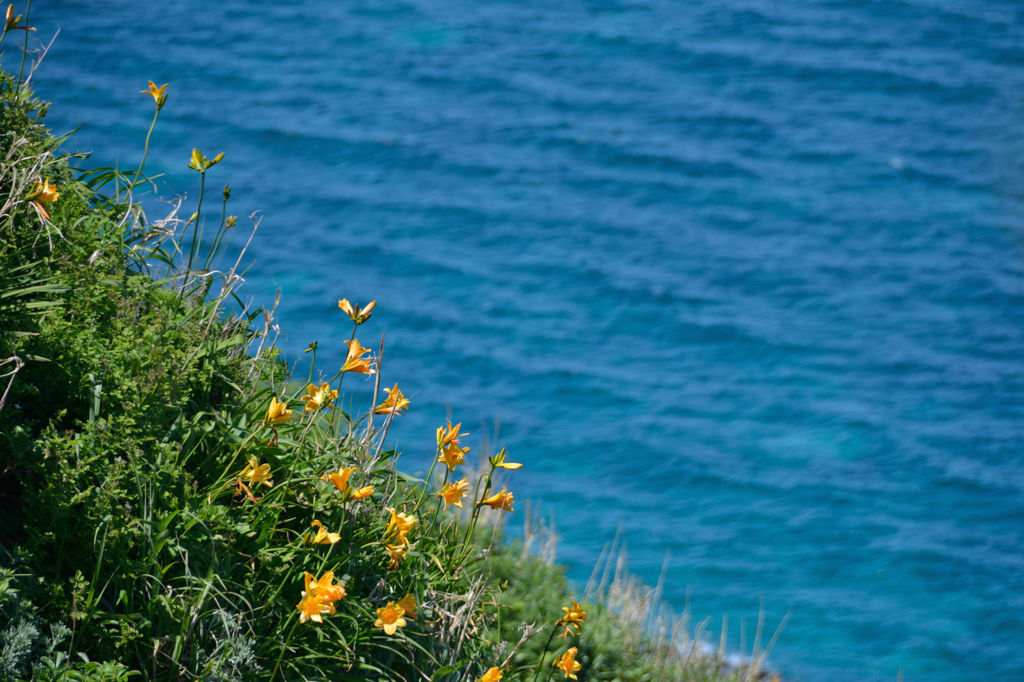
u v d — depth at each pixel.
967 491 21.58
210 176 37.31
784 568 18.55
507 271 32.28
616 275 32.31
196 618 2.87
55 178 3.87
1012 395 25.86
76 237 3.66
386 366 25.72
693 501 20.98
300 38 54.88
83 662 2.71
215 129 41.72
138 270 3.95
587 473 21.91
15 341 3.15
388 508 3.73
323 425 4.23
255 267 30.47
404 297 29.86
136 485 3.07
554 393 25.39
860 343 28.70
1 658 2.52
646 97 49.66
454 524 4.48
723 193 39.53
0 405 2.79
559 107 47.69
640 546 19.02
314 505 3.46
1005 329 29.55
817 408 25.36
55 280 3.43
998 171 41.62
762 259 34.06
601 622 6.65
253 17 57.22
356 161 40.41
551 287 31.42
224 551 3.14
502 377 26.00
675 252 34.31
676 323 29.67
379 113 45.47
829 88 51.38
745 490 21.50
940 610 17.33
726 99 49.59
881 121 47.53
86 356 3.24
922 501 21.27
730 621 16.64
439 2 62.06
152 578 2.95
